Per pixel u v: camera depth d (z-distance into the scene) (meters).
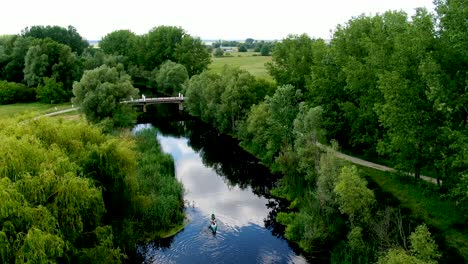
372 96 42.25
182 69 105.31
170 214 38.41
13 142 24.86
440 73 30.44
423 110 33.22
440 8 30.31
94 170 30.67
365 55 47.81
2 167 22.91
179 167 56.81
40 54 102.94
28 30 138.62
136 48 132.75
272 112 48.50
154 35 128.62
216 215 40.69
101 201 26.42
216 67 136.88
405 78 34.22
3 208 20.14
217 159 60.62
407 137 33.09
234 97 66.19
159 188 42.84
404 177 38.62
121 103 67.31
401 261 22.75
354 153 49.91
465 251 27.86
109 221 32.12
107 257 25.48
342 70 47.41
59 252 20.86
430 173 40.53
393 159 42.06
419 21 32.78
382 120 35.84
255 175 53.62
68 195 23.59
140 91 118.19
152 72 122.44
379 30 42.81
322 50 55.19
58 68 103.00
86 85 65.88
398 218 30.25
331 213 33.97
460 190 29.92
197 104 83.94
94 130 34.69
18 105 92.94
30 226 20.83
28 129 30.06
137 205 33.16
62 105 92.94
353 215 30.22
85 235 27.08
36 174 23.95
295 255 33.16
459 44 27.56
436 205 33.31
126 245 32.78
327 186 33.81
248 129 56.19
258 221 39.47
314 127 39.19
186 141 70.81
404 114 33.00
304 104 47.00
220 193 47.12
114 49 142.12
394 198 35.84
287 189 45.53
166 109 97.00
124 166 32.22
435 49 32.06
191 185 49.69
